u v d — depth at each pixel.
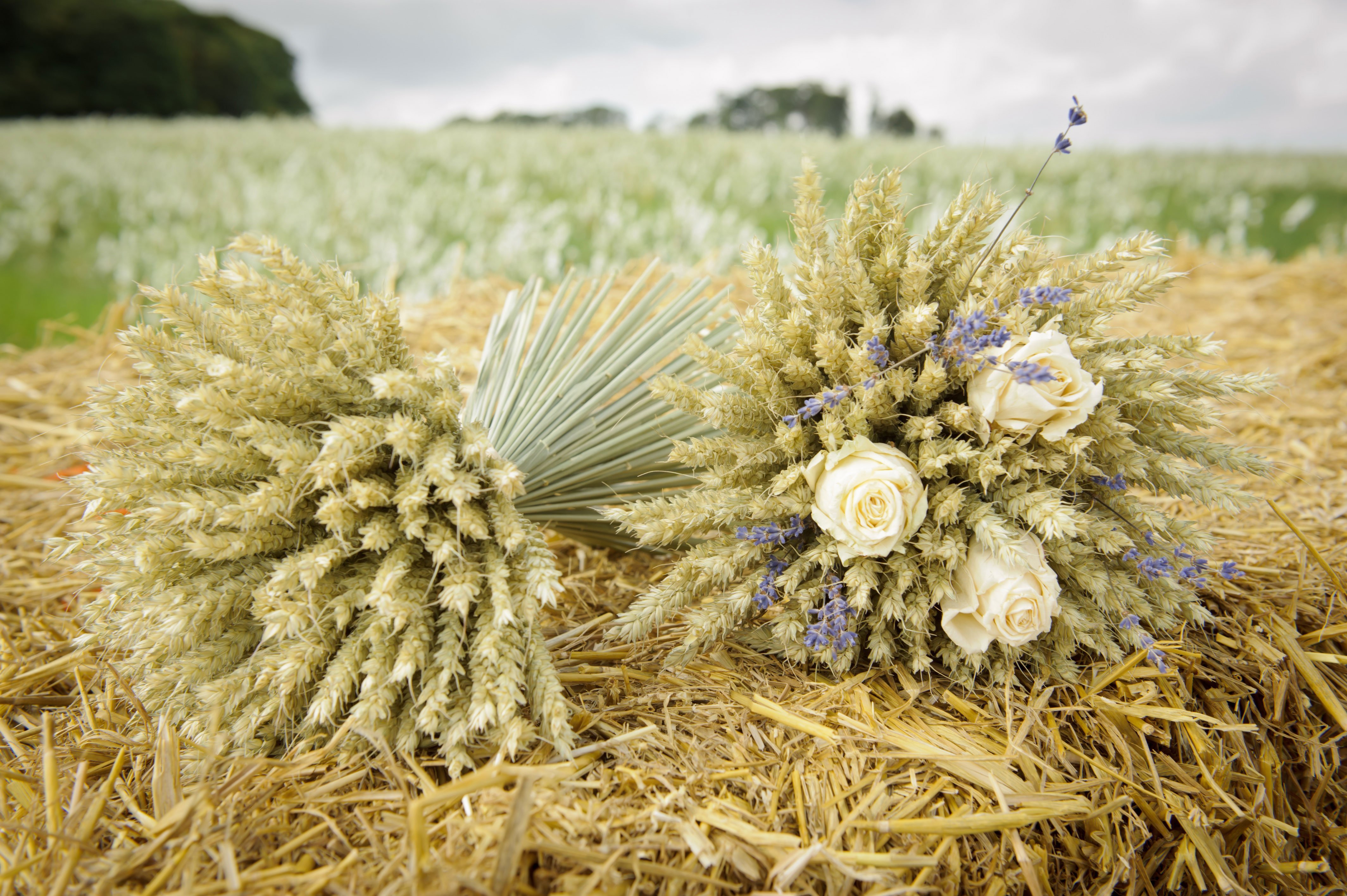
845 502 1.32
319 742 1.32
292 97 31.97
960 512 1.38
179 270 1.53
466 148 10.56
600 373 1.83
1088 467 1.36
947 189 8.56
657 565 2.04
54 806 1.21
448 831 1.13
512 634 1.30
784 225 6.89
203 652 1.32
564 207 6.67
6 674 1.63
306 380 1.35
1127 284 1.42
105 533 1.38
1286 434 2.55
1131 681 1.47
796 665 1.54
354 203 6.80
